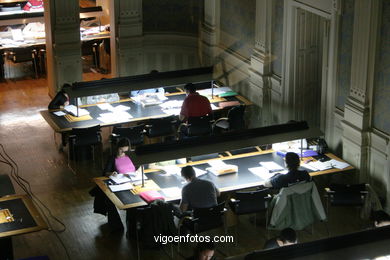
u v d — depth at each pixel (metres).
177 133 11.41
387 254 3.87
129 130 10.59
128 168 9.07
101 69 15.82
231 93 12.27
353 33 9.31
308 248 3.84
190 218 7.96
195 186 8.12
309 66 11.28
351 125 9.54
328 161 9.37
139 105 11.75
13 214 7.75
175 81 11.32
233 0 12.55
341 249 3.88
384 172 9.19
